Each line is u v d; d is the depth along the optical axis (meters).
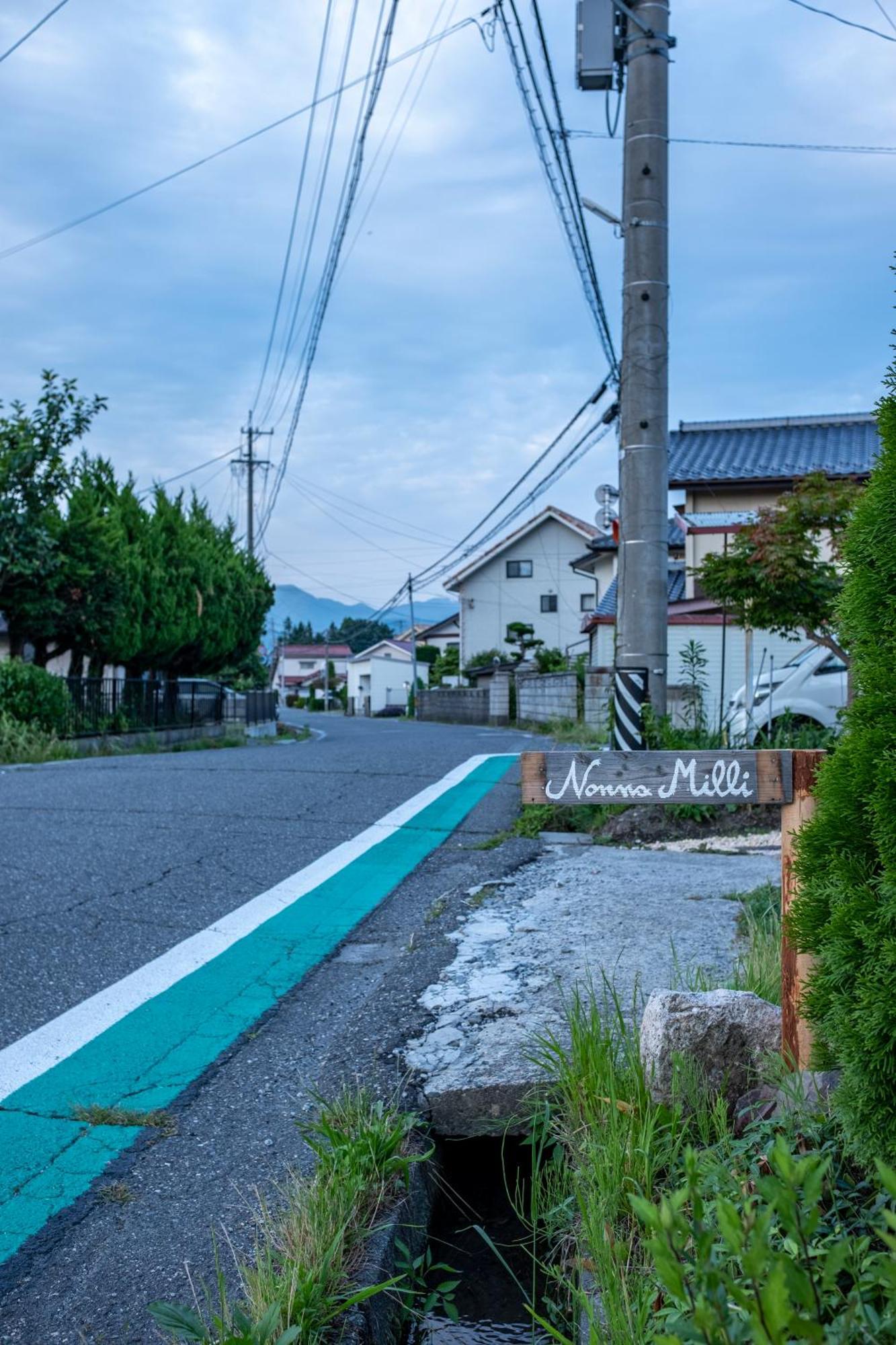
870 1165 2.55
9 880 7.05
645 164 9.98
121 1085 4.07
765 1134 2.89
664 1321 2.23
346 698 75.75
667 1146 3.04
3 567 17.36
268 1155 3.47
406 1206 3.09
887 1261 1.63
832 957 2.48
